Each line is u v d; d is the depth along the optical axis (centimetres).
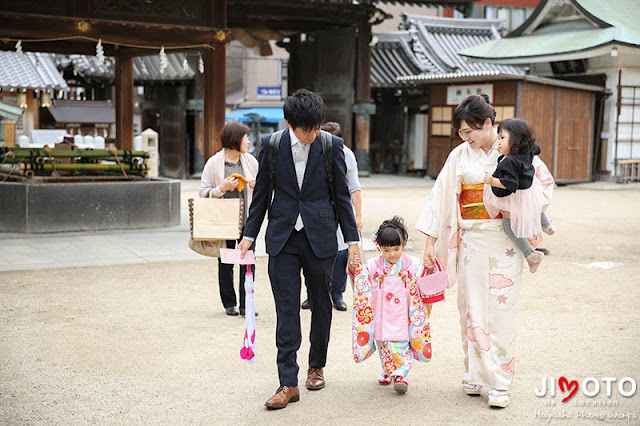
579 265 830
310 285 405
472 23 2781
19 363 455
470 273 399
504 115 2022
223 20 1102
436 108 2256
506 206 382
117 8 1029
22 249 852
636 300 645
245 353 410
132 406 386
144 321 562
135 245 905
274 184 402
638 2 2188
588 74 2155
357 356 409
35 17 966
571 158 2070
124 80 1348
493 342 394
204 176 582
